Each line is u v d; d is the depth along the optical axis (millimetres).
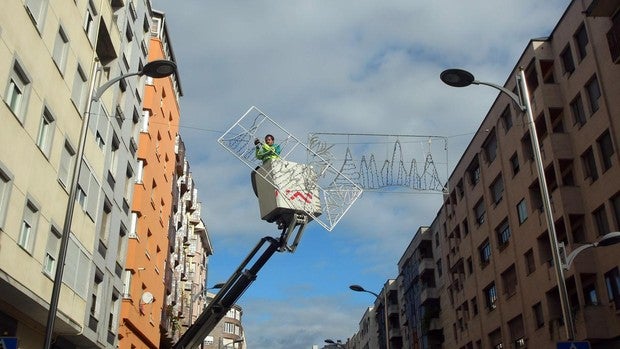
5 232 15523
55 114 18844
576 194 28031
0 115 15227
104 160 24516
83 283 21625
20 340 18625
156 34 35969
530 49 31953
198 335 23297
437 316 52844
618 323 24812
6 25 15453
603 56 26406
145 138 32125
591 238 26953
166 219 38344
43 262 17891
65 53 19641
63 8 19297
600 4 25188
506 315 35969
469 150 43469
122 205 27922
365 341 92062
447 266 50312
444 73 14461
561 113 30141
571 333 12344
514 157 35500
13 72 16125
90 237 22547
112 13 25234
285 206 17234
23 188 16609
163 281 37094
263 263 22297
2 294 16594
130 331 29453
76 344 23219
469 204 43531
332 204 14789
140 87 31484
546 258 31281
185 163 50781
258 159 17453
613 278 25328
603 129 26266
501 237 37812
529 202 32656
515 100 14641
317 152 14953
